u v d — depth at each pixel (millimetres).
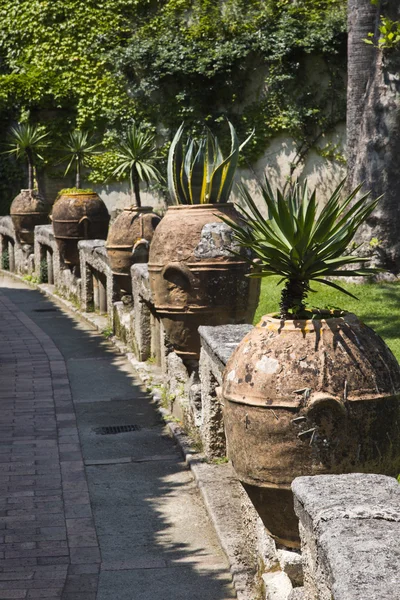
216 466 6621
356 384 4070
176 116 21922
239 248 7355
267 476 4160
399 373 4277
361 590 2418
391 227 13320
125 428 8055
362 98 13703
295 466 4082
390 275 13148
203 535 5578
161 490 6410
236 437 4277
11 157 24141
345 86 19984
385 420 4113
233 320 7441
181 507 6066
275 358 4148
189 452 7012
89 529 5660
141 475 6762
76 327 13523
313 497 3184
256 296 7613
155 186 22000
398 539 2748
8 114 23922
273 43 20234
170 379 8383
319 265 4320
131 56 21828
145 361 10523
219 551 5320
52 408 8742
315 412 4023
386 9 13281
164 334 8898
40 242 17969
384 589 2412
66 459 7105
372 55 13500
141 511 6016
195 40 21562
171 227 7461
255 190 21000
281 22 20406
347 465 4066
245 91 21109
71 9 23172
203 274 7312
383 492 3211
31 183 19844
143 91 22312
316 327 4176
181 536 5570
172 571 5051
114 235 11891
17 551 5324
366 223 13406
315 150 20375
